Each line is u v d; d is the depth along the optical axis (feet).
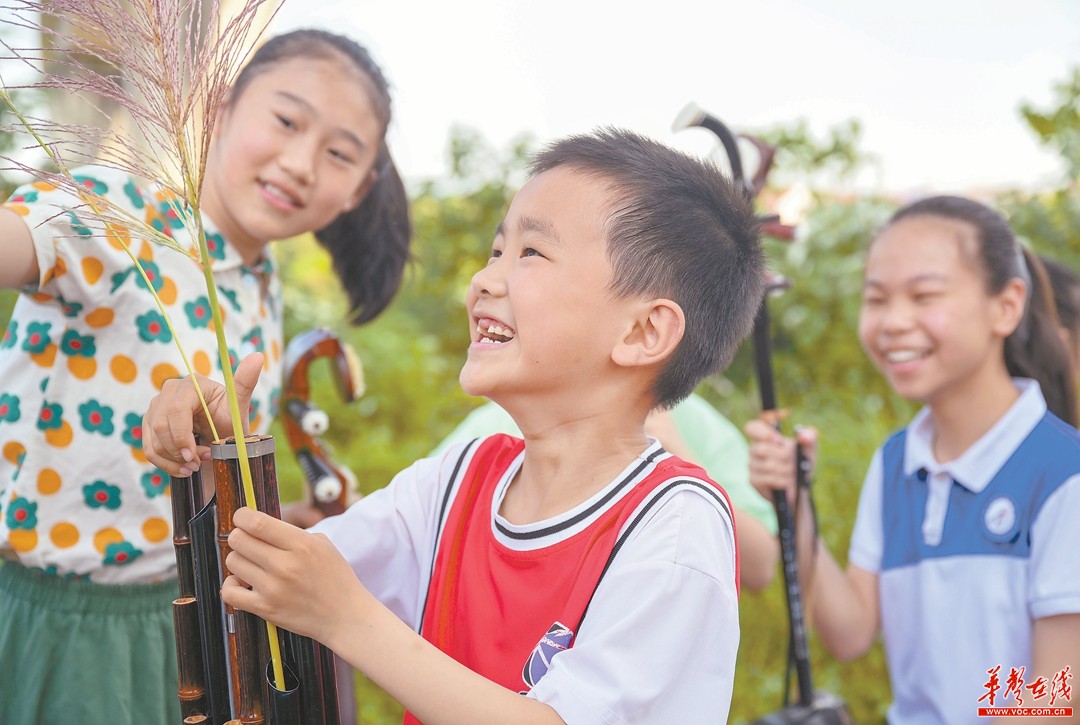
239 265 5.72
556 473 3.67
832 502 10.41
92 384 5.04
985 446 6.23
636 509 3.44
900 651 6.61
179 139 2.87
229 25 2.96
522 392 3.57
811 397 12.83
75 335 5.00
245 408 3.48
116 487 5.11
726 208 3.86
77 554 5.04
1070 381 6.73
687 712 3.17
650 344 3.58
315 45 5.61
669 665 3.14
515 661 3.50
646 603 3.18
